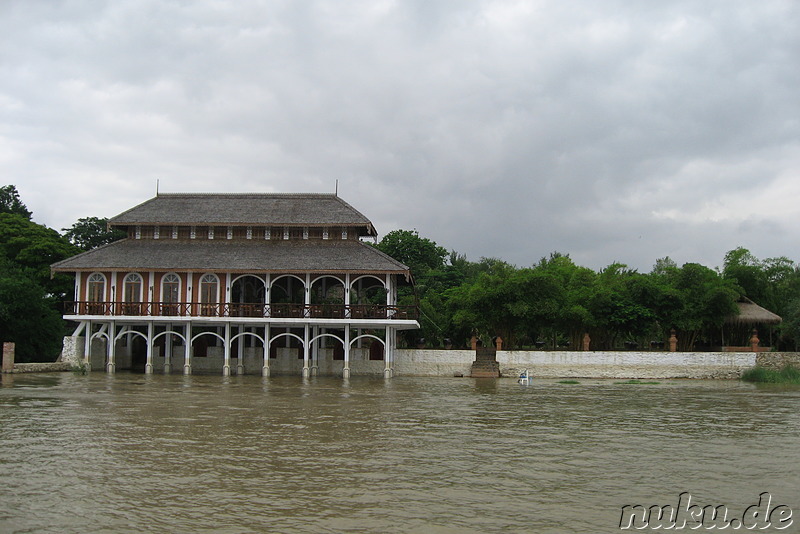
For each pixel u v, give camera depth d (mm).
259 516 11773
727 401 31250
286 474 14750
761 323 52656
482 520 11742
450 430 21141
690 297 51250
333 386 37406
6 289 45781
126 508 12133
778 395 34469
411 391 35000
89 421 21812
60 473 14594
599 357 48250
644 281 51438
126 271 43469
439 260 80875
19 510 11969
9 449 17109
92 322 45219
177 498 12789
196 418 22844
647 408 28031
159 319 43094
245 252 44906
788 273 68062
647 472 15484
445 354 48812
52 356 50375
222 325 45688
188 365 43875
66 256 58250
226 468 15234
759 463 16578
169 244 46312
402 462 16156
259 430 20500
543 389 37531
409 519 11734
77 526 11148
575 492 13648
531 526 11484
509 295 51125
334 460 16266
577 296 52875
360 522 11539
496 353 48875
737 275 61250
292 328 49438
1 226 58844
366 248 45125
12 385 33969
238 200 48594
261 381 40031
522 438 19828
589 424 22969
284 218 46375
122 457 16266
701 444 19141
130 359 50156
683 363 47906
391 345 47250
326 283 48781
